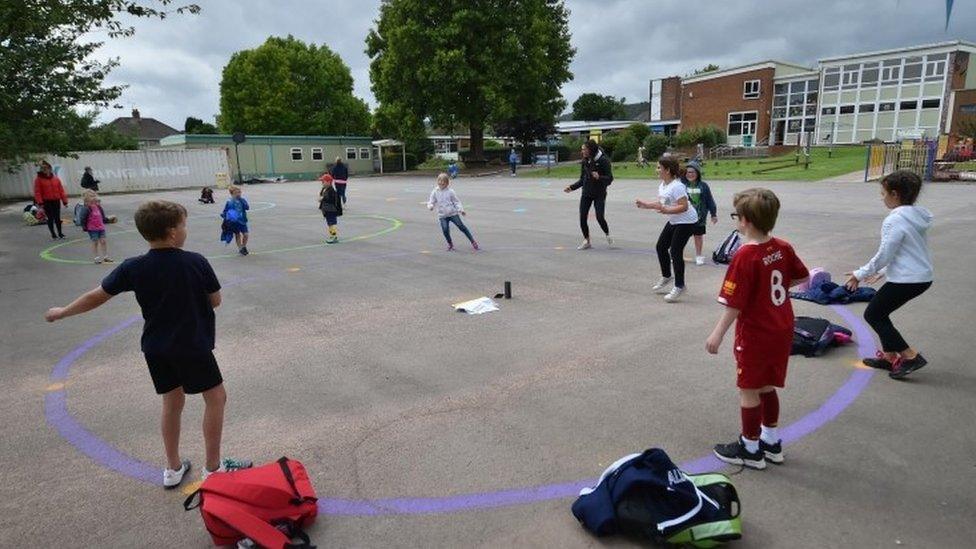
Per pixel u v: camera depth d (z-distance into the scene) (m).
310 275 9.05
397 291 7.83
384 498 3.16
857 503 2.97
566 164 46.25
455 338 5.79
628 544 2.74
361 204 20.73
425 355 5.34
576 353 5.24
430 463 3.49
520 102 43.06
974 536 2.70
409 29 37.69
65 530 3.01
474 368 4.98
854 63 45.88
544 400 4.29
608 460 3.46
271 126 54.81
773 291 3.17
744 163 34.72
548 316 6.41
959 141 27.83
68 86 18.31
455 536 2.84
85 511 3.17
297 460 3.56
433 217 16.27
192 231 15.00
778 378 3.22
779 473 3.28
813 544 2.68
